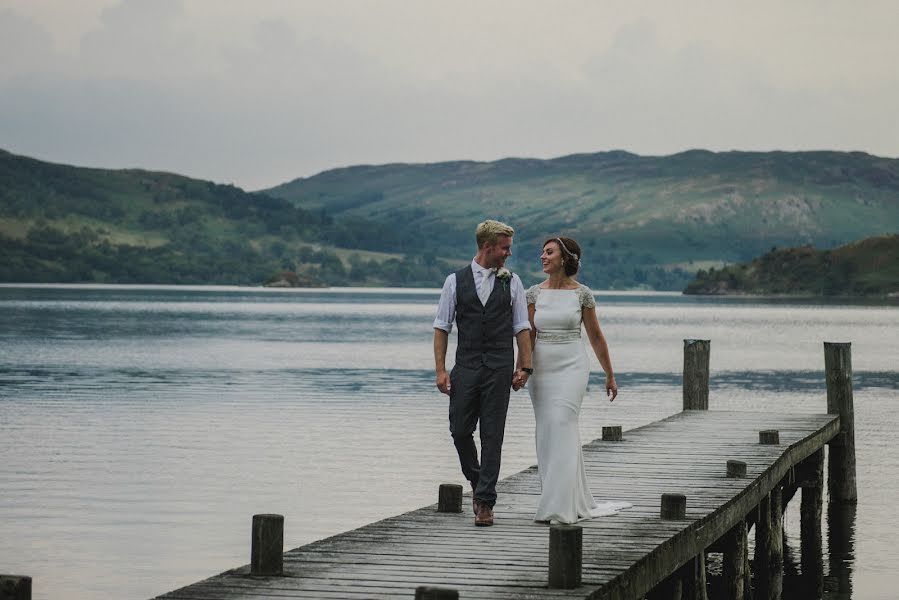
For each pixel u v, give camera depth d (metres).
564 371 11.09
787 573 16.50
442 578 8.75
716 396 42.16
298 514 18.50
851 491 21.72
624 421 32.47
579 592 8.31
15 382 43.53
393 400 37.84
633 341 85.50
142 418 31.92
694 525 11.12
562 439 11.09
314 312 148.25
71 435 27.98
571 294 11.13
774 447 17.28
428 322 116.81
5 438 27.31
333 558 9.46
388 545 10.01
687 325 123.19
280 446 26.33
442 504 11.79
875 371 56.34
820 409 37.16
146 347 68.06
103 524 17.64
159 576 14.71
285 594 8.16
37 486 20.77
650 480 14.07
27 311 130.62
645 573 9.54
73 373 48.31
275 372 50.22
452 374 10.92
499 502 12.35
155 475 22.06
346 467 23.30
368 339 80.94
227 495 20.09
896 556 17.48
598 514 11.58
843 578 16.14
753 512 15.62
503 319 10.72
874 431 31.69
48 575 14.70
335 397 38.72
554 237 11.20
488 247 10.66
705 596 11.69
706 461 15.80
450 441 27.36
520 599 8.09
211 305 172.00
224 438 27.72
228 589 8.31
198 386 42.69
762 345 82.25
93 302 173.88
